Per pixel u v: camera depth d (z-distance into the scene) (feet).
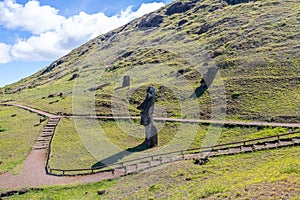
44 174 120.26
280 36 281.33
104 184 104.12
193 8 486.79
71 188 104.47
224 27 353.92
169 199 78.18
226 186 74.74
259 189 65.26
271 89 192.03
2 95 392.47
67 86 310.65
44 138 164.35
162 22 457.27
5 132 179.93
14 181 114.83
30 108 240.12
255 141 132.87
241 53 263.70
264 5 397.80
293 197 57.16
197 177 95.61
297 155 100.94
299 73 204.13
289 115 157.38
